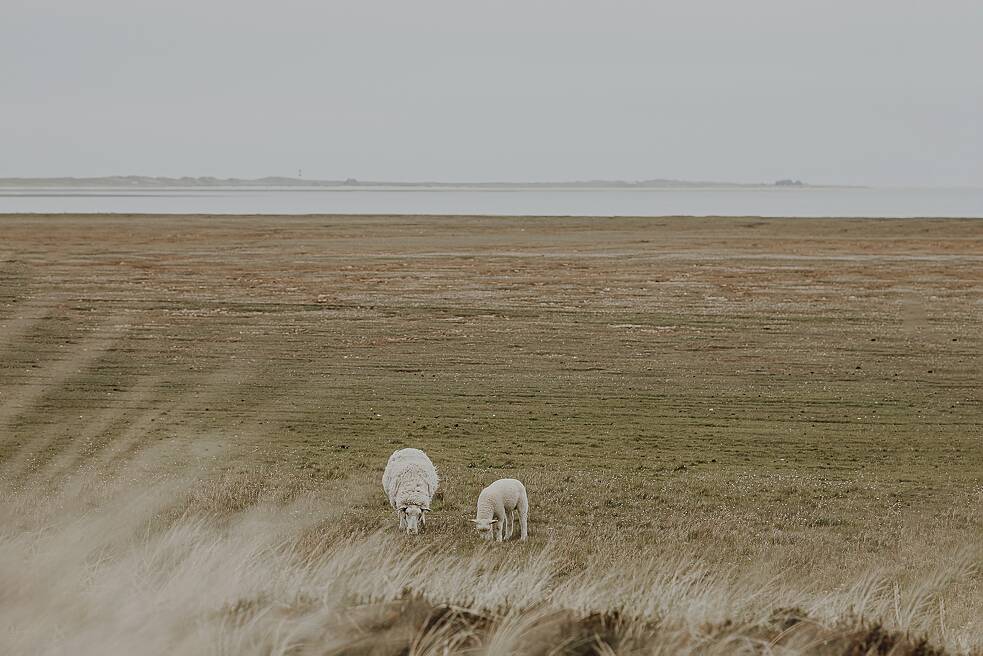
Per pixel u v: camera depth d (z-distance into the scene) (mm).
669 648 5062
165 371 36969
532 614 5457
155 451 24938
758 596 7156
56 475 20250
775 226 114500
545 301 55312
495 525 16938
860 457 25875
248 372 36906
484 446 26969
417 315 50406
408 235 104500
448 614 5434
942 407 31984
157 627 5180
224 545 7348
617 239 99188
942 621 6852
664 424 29812
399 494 17156
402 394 33812
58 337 43031
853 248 88000
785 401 32875
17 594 5422
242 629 5098
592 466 24547
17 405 30781
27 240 92938
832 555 15430
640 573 8703
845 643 5754
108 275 65500
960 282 63688
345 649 5004
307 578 6660
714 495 21234
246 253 82750
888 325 47562
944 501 21000
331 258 78938
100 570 6211
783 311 51844
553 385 35312
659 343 43156
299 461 24438
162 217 134125
